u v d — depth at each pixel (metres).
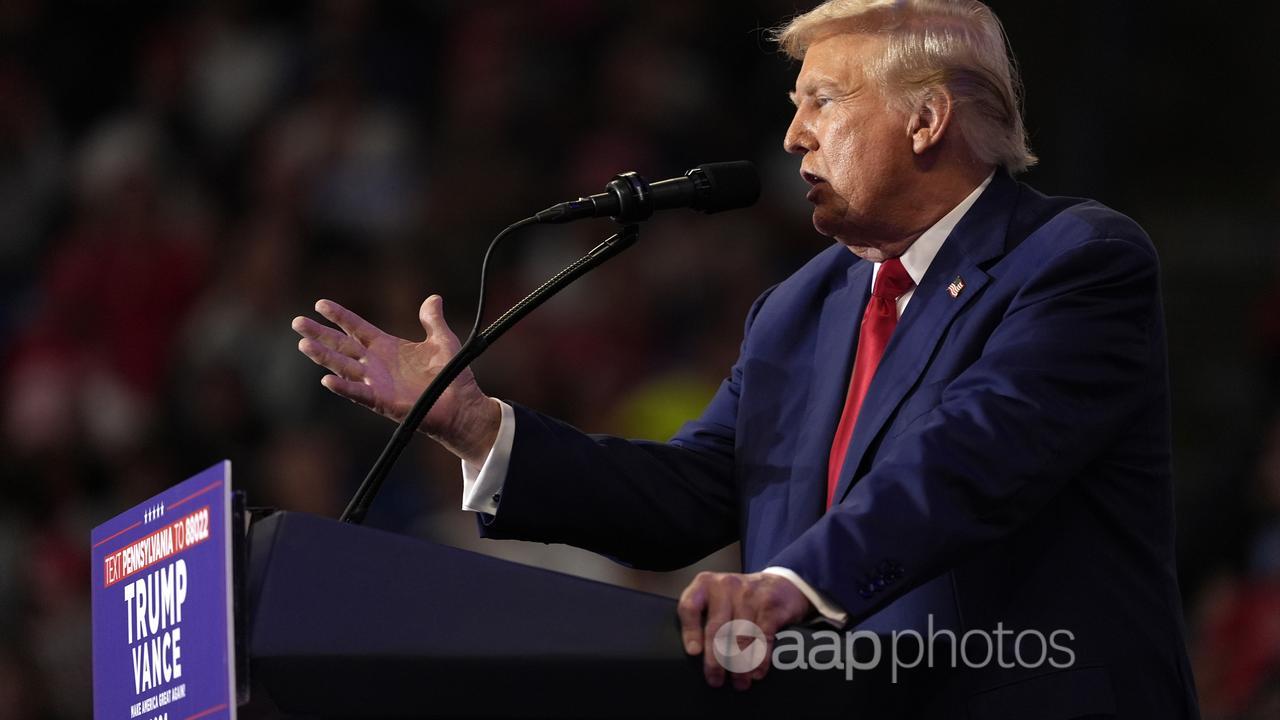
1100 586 6.36
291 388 19.83
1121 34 23.06
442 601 5.28
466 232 21.78
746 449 7.21
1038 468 6.04
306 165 22.50
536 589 5.38
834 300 7.42
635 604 5.45
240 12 25.02
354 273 20.88
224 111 23.98
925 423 6.15
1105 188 22.80
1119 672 6.22
